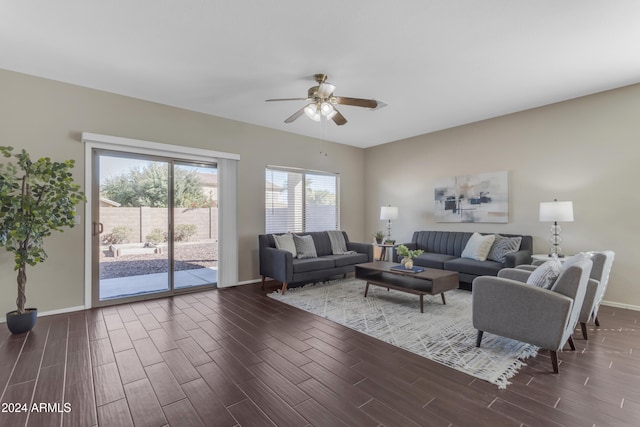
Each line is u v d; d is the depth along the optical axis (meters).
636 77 3.24
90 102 3.47
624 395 1.78
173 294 4.07
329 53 2.74
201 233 4.36
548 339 2.06
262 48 2.66
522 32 2.42
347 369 2.11
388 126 5.01
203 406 1.70
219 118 4.48
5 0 2.03
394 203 6.02
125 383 1.93
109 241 3.62
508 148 4.43
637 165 3.39
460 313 3.26
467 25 2.33
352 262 4.81
